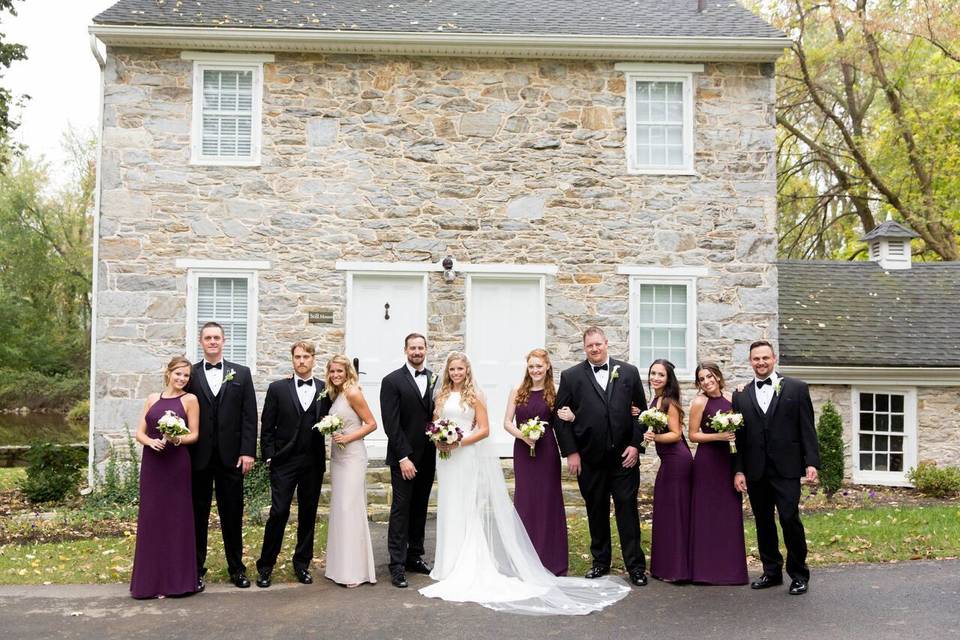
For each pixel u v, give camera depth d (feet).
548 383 21.45
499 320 35.60
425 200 35.35
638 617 17.66
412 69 35.55
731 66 36.11
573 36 34.76
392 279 35.40
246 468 19.97
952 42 58.18
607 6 39.65
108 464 32.91
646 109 36.40
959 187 64.08
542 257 35.45
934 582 20.11
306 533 20.84
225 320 34.60
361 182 35.19
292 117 35.09
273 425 20.68
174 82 34.71
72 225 95.66
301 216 34.91
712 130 35.94
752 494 19.88
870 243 48.26
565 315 35.37
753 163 35.88
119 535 26.99
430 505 30.25
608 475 20.84
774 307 35.65
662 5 39.81
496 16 37.40
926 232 64.59
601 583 20.26
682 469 20.81
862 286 44.16
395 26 35.09
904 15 57.00
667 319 35.96
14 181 91.91
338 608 18.35
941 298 42.96
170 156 34.53
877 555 22.90
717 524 20.40
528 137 35.68
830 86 66.28
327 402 20.94
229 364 20.54
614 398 20.70
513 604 18.53
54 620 17.52
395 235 35.17
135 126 34.40
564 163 35.70
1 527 27.96
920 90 63.46
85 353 97.30
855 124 65.51
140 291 34.06
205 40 34.12
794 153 69.26
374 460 34.30
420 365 21.70
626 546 20.56
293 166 34.96
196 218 34.47
